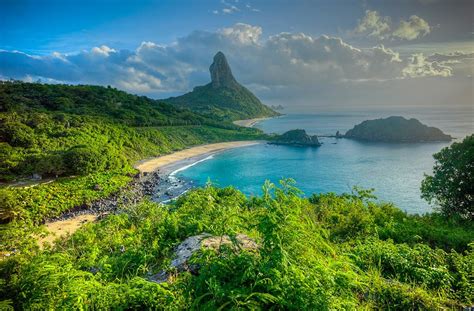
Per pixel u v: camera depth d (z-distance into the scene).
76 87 163.25
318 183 76.44
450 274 7.66
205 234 8.28
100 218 46.78
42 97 133.75
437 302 6.08
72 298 4.94
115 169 73.62
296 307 4.05
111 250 11.30
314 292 4.13
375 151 126.94
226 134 168.00
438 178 23.86
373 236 12.59
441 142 146.62
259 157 118.06
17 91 134.25
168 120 161.62
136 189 66.94
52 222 45.69
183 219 11.65
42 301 5.54
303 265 4.75
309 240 5.36
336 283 4.70
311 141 153.38
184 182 77.94
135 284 5.17
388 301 6.07
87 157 67.12
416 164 96.75
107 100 155.25
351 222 14.60
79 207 52.28
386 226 14.40
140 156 105.56
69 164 65.38
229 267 4.78
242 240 6.74
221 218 8.54
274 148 142.00
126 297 4.84
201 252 5.90
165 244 8.72
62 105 125.69
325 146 147.00
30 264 6.92
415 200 59.94
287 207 5.18
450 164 23.11
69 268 6.36
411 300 6.01
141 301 4.85
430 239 12.91
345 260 6.59
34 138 78.06
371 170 89.25
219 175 87.12
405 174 82.94
